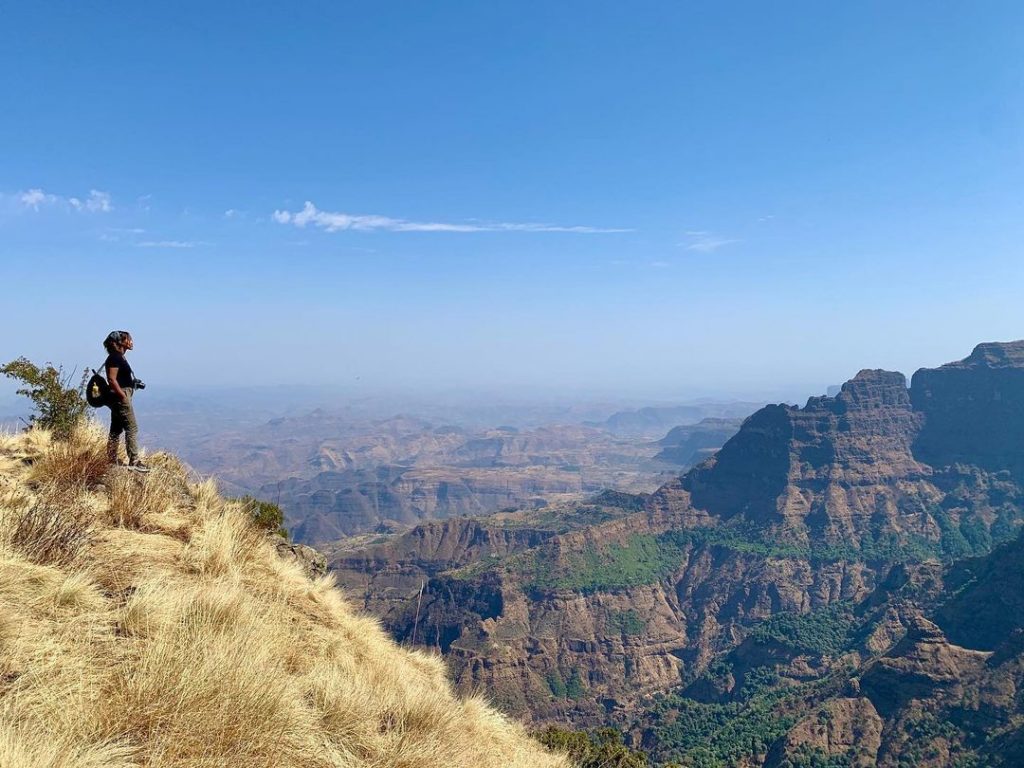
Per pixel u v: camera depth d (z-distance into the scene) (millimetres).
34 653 4312
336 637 7961
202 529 8633
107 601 5520
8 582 4945
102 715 3969
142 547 7227
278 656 5941
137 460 9602
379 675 7605
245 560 8703
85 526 6754
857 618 186000
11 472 8383
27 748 3414
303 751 4699
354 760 5125
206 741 4102
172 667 4520
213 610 5887
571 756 11461
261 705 4629
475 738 7969
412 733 6199
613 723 180250
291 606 8273
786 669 169625
